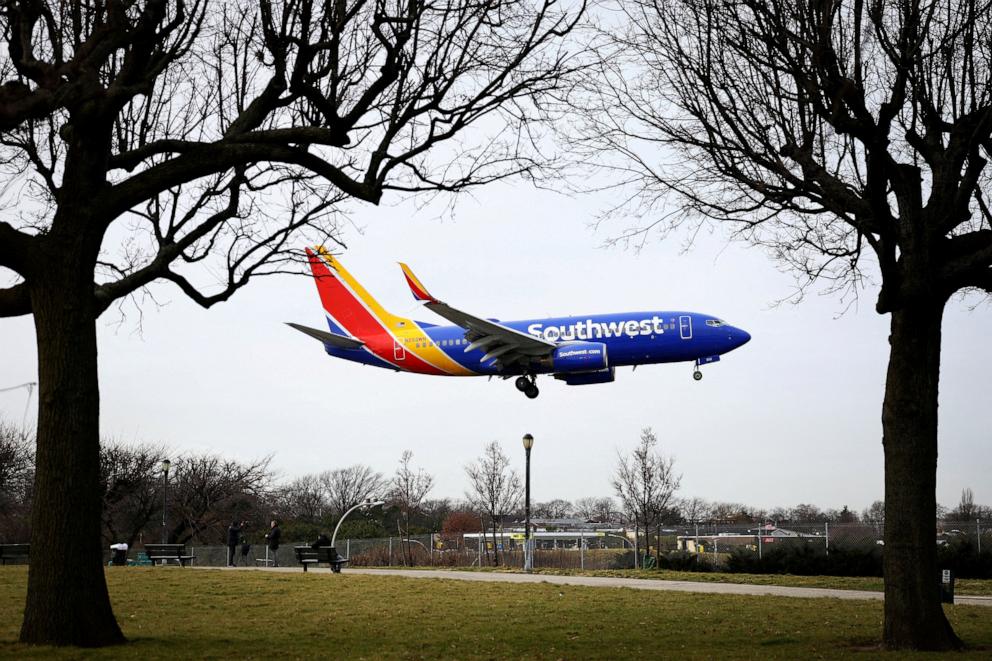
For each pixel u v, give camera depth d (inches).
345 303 2079.2
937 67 554.9
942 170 541.0
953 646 524.1
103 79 649.0
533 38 569.3
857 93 502.6
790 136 564.4
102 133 513.3
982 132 514.6
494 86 569.3
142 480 2625.5
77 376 504.1
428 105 556.4
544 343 1760.6
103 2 546.6
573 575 1210.0
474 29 552.7
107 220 520.4
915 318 543.2
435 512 4367.6
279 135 540.7
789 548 1359.5
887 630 537.0
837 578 1145.4
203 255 701.3
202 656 475.5
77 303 508.1
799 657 493.4
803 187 577.3
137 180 520.7
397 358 2001.7
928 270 528.7
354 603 778.2
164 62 539.5
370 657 490.0
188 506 2778.1
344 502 4758.9
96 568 503.2
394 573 1224.8
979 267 530.6
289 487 4820.4
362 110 531.8
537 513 5354.3
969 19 522.9
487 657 495.8
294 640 560.7
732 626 647.1
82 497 498.9
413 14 523.2
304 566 1168.8
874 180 509.4
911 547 534.0
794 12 525.0
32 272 506.0
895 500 541.6
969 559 1289.4
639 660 484.4
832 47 514.0
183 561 1492.4
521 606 761.0
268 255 686.5
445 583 959.6
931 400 546.6
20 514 2667.3
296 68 515.5
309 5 510.3
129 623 634.2
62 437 497.0
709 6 569.3
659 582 1082.7
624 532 2603.3
